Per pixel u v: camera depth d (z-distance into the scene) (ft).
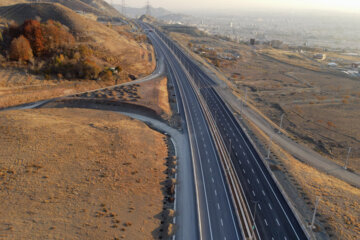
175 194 176.86
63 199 153.99
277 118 343.05
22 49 351.46
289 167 212.23
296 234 145.69
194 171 202.39
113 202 158.30
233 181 189.98
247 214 159.12
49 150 198.70
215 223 153.99
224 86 433.89
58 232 130.52
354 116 360.89
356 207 169.27
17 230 127.95
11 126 225.76
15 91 312.50
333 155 256.93
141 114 302.66
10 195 151.33
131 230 140.15
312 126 325.21
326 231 148.97
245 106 360.48
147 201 164.66
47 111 280.31
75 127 240.53
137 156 208.95
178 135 262.67
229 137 260.42
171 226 145.48
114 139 228.02
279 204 168.45
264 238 142.72
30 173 171.94
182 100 356.59
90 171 182.50
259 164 213.25
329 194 181.37
